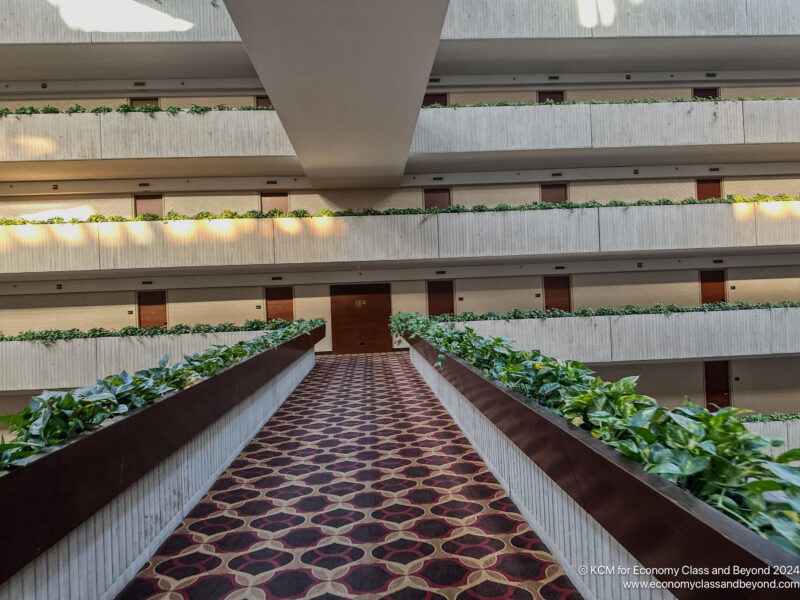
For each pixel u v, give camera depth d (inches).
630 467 89.7
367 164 540.4
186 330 539.2
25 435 106.8
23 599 93.0
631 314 568.1
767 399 641.0
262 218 590.6
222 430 212.5
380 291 685.9
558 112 605.9
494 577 125.0
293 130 415.5
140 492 137.1
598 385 134.0
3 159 555.8
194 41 565.6
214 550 143.5
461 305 681.6
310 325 536.7
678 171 670.5
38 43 557.0
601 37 602.2
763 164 673.6
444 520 157.5
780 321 567.8
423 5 231.1
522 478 159.0
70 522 102.6
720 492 80.4
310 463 218.4
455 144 598.9
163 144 568.4
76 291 635.5
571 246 601.6
